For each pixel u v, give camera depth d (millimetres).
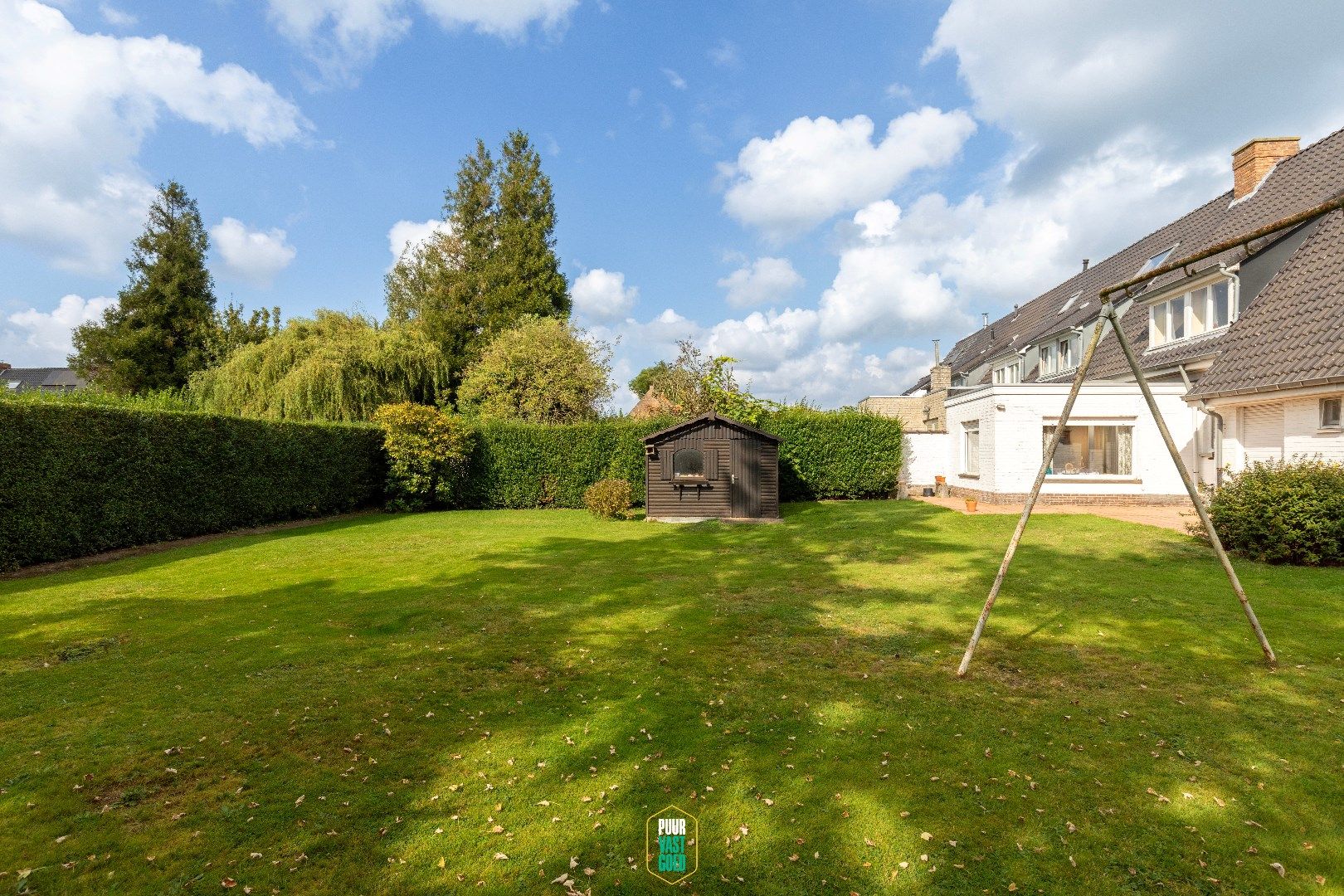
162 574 9430
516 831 3256
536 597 7953
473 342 34344
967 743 4082
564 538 13211
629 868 2990
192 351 31125
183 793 3598
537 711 4637
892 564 9852
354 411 23172
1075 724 4324
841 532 13352
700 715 4539
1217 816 3322
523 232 35500
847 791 3572
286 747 4117
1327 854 3027
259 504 15031
